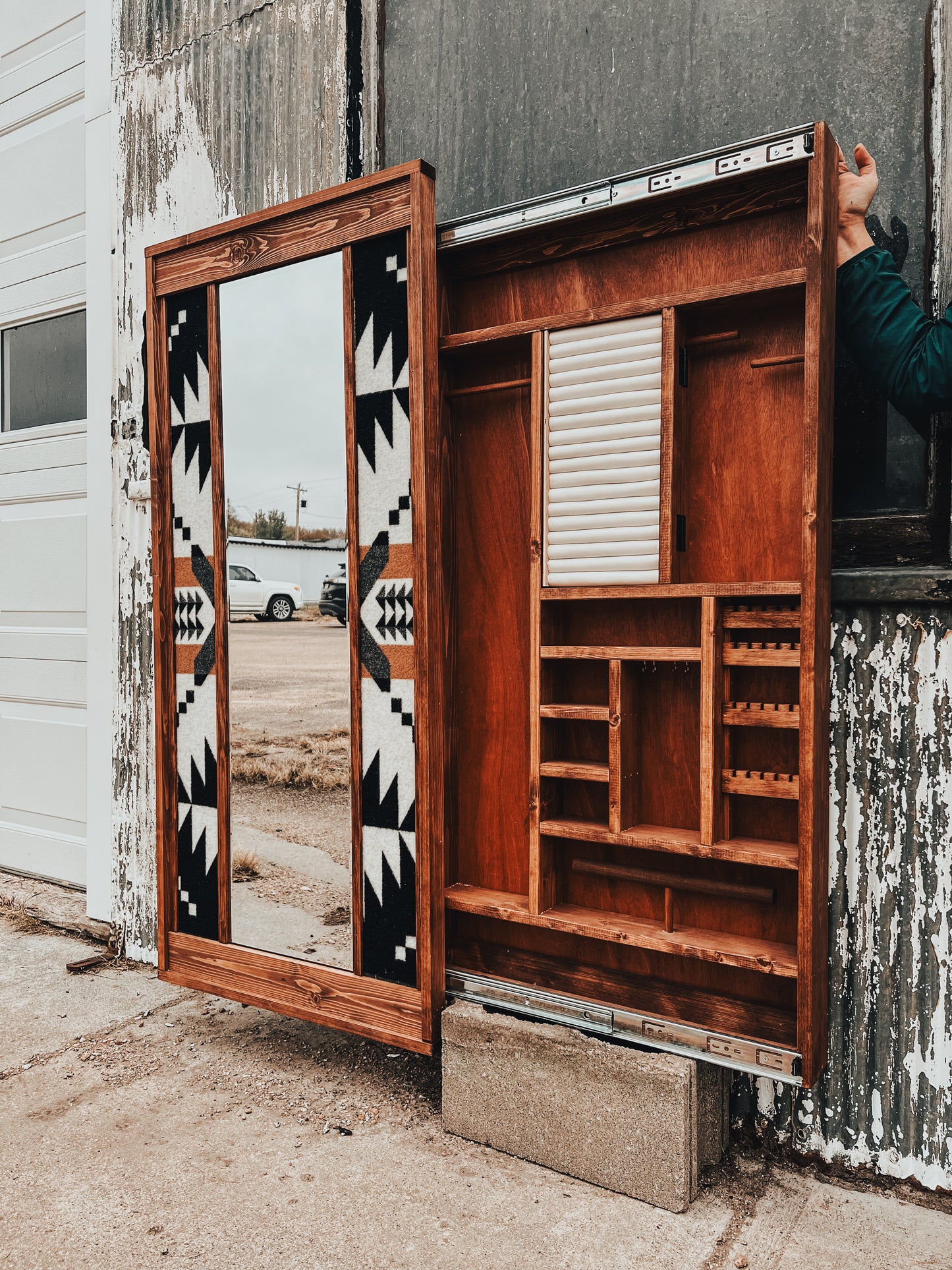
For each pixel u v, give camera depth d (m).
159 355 2.97
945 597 2.02
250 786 2.81
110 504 3.68
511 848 2.46
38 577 4.20
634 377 2.10
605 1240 1.94
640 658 2.10
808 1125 2.23
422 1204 2.06
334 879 2.66
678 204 2.11
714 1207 2.06
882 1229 1.99
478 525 2.48
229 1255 1.90
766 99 2.28
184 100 3.45
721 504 2.12
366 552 2.47
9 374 4.36
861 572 2.10
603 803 2.33
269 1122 2.42
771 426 2.05
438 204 2.84
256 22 3.23
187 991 3.32
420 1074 2.69
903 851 2.12
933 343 1.92
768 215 2.03
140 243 3.60
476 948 2.49
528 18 2.64
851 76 2.18
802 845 1.89
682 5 2.39
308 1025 3.03
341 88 3.01
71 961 3.59
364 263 2.45
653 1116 2.04
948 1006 2.09
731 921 2.14
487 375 2.46
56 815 4.18
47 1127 2.40
